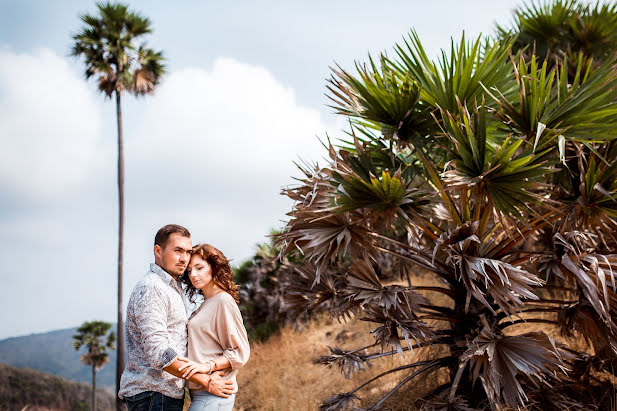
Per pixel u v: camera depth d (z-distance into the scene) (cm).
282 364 805
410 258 476
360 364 462
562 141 378
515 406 398
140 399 264
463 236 405
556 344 446
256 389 728
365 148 498
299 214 449
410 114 473
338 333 853
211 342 287
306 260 527
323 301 514
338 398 476
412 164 525
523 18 796
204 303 300
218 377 273
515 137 441
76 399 7562
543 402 421
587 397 446
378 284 439
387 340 414
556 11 762
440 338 461
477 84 459
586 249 420
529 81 414
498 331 417
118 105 1912
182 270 293
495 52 470
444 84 473
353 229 449
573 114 414
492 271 388
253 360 899
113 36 1830
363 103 478
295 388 691
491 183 402
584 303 408
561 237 402
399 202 425
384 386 580
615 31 730
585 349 521
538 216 402
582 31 750
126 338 279
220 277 304
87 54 1831
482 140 399
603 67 421
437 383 516
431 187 501
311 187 464
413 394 511
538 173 374
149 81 1947
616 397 425
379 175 517
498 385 365
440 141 464
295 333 960
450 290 462
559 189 452
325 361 482
